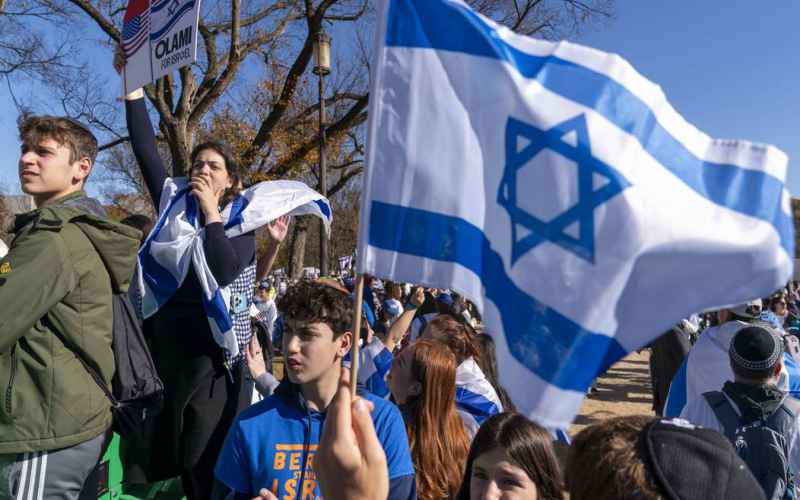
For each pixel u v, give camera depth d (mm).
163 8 3205
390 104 1733
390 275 1679
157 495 3326
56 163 2330
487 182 1654
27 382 2094
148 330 2848
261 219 2840
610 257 1479
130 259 2328
